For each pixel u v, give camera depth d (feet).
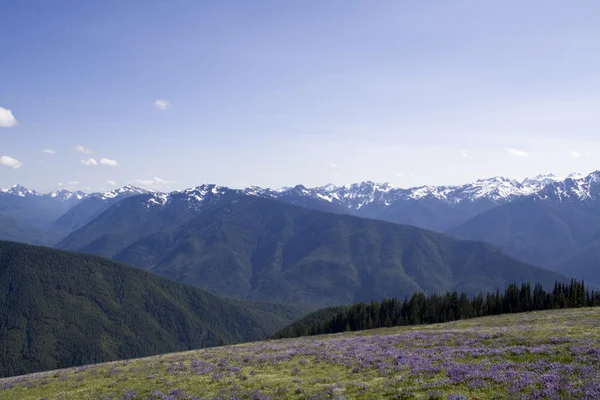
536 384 76.43
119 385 117.70
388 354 123.34
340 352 137.39
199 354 173.88
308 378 106.01
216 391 101.45
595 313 226.79
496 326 197.77
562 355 94.79
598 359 86.89
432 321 491.31
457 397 73.15
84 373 148.25
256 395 93.81
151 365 149.18
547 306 456.86
